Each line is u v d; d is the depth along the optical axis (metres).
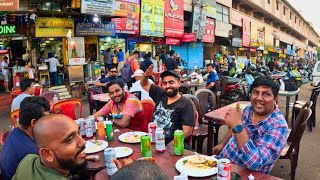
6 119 7.95
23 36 11.15
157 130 2.66
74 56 11.19
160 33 16.31
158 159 2.49
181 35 18.14
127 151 2.67
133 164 0.90
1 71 12.41
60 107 4.93
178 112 3.47
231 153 2.60
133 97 3.91
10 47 14.05
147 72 4.18
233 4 28.16
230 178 2.03
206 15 20.14
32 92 4.92
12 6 8.73
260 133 2.39
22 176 1.66
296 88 7.08
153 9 15.57
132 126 3.99
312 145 5.73
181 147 2.57
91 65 12.41
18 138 2.47
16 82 10.99
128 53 14.78
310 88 16.31
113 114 3.91
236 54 28.06
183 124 3.43
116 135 3.33
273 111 2.44
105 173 2.26
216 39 24.98
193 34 18.22
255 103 2.45
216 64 18.86
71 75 11.12
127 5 13.92
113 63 13.00
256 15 35.50
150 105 4.39
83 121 3.34
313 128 7.05
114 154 2.21
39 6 11.95
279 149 2.27
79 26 11.15
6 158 2.40
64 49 11.12
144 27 15.11
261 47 32.12
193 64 20.88
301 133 3.52
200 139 4.46
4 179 2.37
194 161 2.34
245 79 9.95
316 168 4.59
